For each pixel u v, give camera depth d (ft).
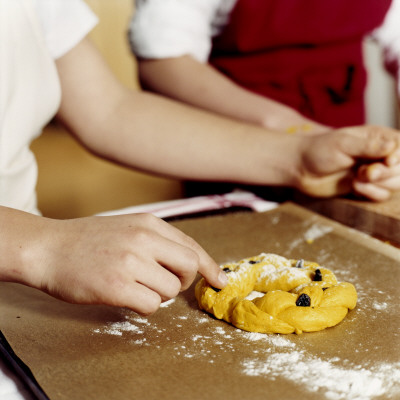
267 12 4.23
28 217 2.27
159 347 2.13
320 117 4.53
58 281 2.10
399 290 2.55
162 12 4.22
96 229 2.18
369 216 3.32
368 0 4.27
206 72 4.31
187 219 3.48
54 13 3.27
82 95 3.45
